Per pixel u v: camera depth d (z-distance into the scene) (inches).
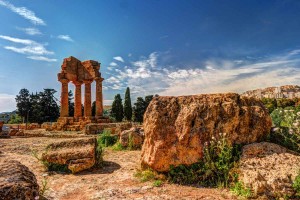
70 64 1459.2
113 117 2283.5
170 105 306.0
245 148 269.1
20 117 2618.1
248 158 255.8
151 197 221.5
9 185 120.4
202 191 236.2
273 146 268.1
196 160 271.7
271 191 208.7
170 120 295.6
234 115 286.7
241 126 286.7
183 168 271.7
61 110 1409.9
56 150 371.2
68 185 277.3
